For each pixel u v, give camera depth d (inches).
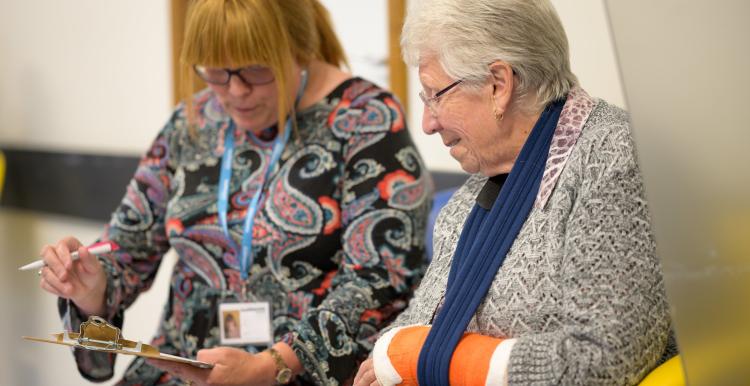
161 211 84.7
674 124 39.1
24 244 171.3
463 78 52.4
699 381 40.1
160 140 84.7
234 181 79.7
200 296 80.0
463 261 55.9
